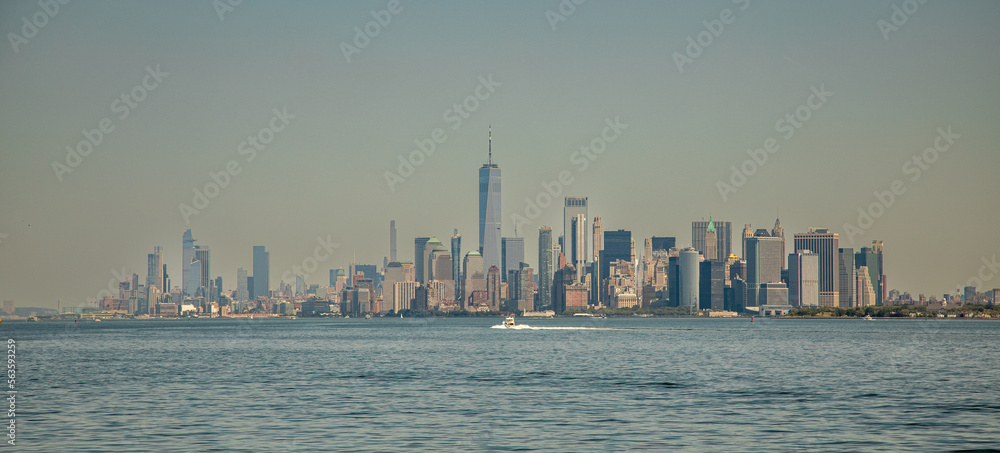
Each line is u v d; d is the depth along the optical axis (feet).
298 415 285.84
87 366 507.71
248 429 257.34
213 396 341.00
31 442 235.61
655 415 285.64
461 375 436.76
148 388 372.17
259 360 566.77
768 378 415.64
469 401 323.78
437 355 619.26
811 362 528.63
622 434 248.73
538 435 247.29
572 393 350.64
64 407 306.76
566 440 239.30
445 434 248.93
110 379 417.08
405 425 264.93
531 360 554.46
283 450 225.15
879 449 227.40
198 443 234.58
